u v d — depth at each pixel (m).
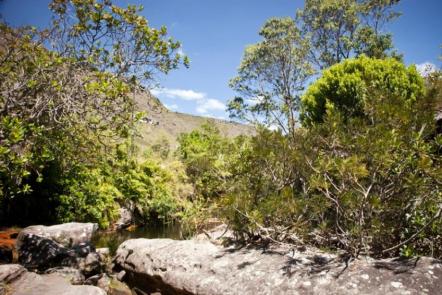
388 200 4.52
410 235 4.74
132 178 15.44
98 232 12.70
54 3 5.93
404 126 4.19
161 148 28.67
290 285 4.16
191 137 25.75
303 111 14.52
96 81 5.85
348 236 4.62
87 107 5.76
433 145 4.48
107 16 5.89
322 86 13.60
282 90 19.89
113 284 6.19
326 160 4.39
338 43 25.28
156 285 5.68
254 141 5.46
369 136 4.13
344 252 4.71
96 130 5.92
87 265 6.72
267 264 4.72
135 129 6.09
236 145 7.97
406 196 4.48
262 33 22.11
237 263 4.96
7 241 8.84
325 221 5.12
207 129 25.77
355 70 13.29
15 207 11.50
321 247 5.10
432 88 4.56
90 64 6.00
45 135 6.07
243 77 22.58
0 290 5.04
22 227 11.07
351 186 4.43
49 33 5.99
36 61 5.72
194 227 9.88
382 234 4.53
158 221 15.66
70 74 5.77
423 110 4.46
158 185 16.39
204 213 9.90
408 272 3.79
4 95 5.72
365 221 4.49
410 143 4.09
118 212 14.15
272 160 5.59
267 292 4.20
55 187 11.88
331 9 24.33
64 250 7.30
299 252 4.93
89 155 7.29
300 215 4.97
